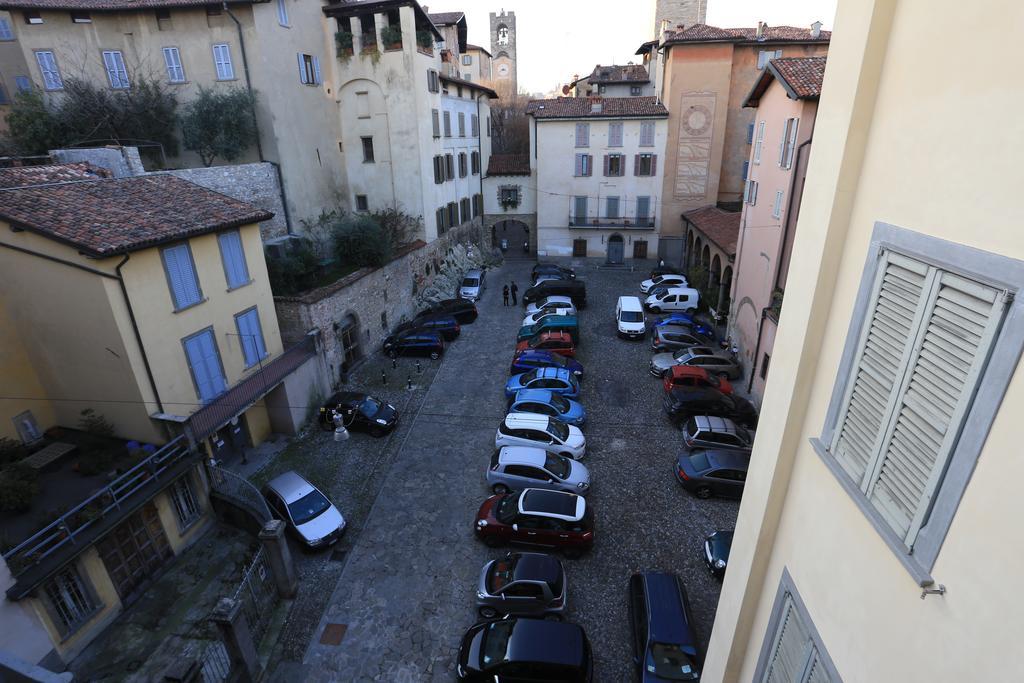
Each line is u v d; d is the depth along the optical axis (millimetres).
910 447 3400
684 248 37625
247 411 17766
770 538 5473
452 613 12070
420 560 13516
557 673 9750
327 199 29297
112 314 12930
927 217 3258
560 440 16656
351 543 14109
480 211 41406
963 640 2875
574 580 12812
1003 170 2652
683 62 33500
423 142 30000
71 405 14492
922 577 3158
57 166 16828
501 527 13492
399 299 28312
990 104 2734
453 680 10641
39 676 5867
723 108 34188
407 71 28312
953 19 3016
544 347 23516
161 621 12031
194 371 15242
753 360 20484
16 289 13477
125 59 24391
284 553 12172
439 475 16641
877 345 3775
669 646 10000
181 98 24594
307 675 10773
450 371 23469
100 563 11695
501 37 69438
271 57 24078
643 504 15203
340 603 12367
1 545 10500
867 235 3928
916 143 3365
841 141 4059
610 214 37844
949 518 3010
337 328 22094
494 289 34656
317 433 19062
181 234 14195
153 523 13141
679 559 13352
